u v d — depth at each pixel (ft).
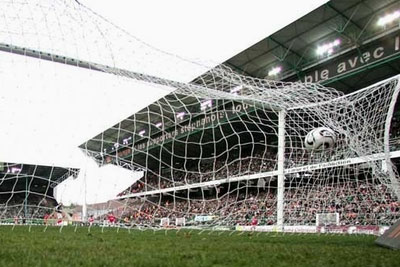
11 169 66.64
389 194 39.58
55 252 11.26
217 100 39.32
